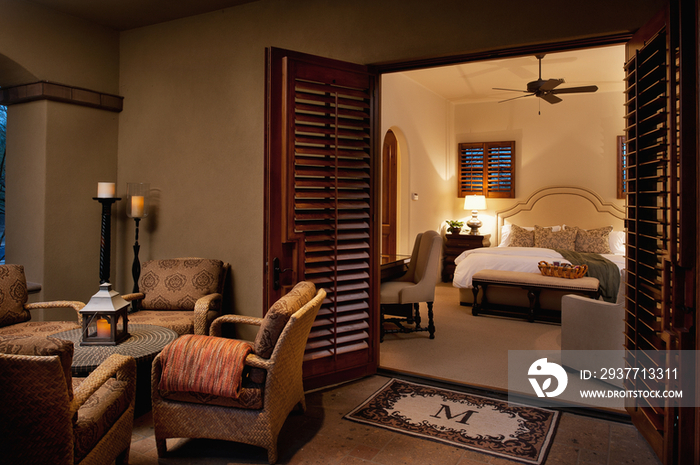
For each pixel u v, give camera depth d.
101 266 3.64
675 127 1.81
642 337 2.12
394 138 6.09
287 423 2.46
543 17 2.56
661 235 2.01
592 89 4.96
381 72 3.10
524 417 2.54
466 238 7.03
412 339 4.11
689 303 1.79
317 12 3.18
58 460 1.46
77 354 2.22
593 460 2.10
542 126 7.13
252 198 3.40
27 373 1.37
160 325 2.99
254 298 3.43
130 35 3.96
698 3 1.67
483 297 5.12
